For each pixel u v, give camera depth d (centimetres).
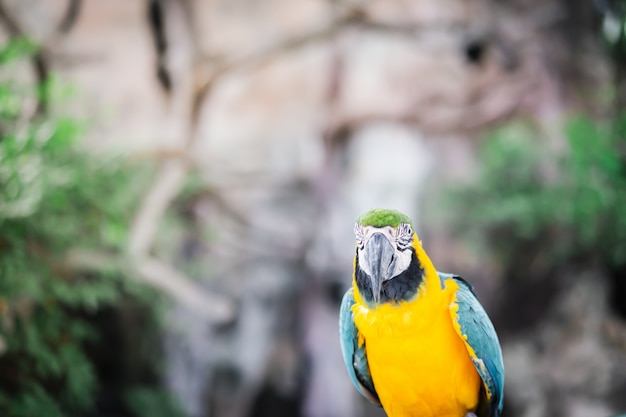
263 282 985
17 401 559
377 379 258
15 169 516
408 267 241
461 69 1001
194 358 923
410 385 250
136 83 887
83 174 603
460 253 959
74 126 549
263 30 926
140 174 761
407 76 998
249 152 972
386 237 239
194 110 820
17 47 557
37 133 543
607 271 885
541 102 988
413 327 242
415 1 974
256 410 991
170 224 866
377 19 952
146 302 827
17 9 848
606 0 977
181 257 920
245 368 969
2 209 527
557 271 913
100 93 876
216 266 957
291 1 936
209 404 948
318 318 995
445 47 997
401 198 985
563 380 866
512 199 880
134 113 877
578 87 984
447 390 250
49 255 609
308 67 998
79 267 664
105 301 786
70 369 597
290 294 994
